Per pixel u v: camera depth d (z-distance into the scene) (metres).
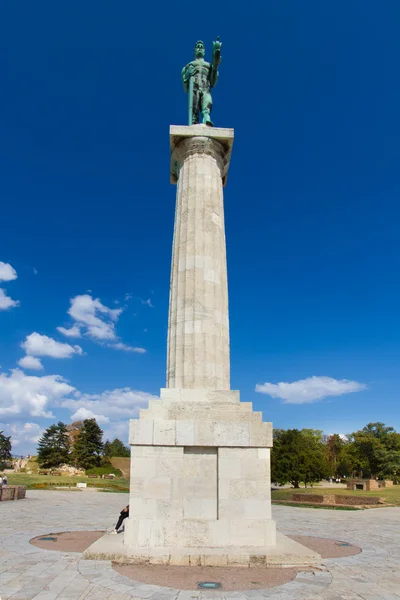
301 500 42.50
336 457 104.94
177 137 20.12
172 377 17.08
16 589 10.45
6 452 127.56
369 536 20.75
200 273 17.98
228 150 20.75
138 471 14.80
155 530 14.32
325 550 16.84
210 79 22.72
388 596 10.59
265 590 10.77
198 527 14.41
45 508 31.27
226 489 14.80
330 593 10.73
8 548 15.70
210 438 15.12
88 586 10.74
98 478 77.12
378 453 91.62
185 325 17.36
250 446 15.14
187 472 15.06
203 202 19.09
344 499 39.72
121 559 13.26
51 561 13.41
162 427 15.12
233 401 16.16
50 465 102.25
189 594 10.29
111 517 26.22
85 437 105.31
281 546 14.47
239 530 14.50
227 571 12.56
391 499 42.84
